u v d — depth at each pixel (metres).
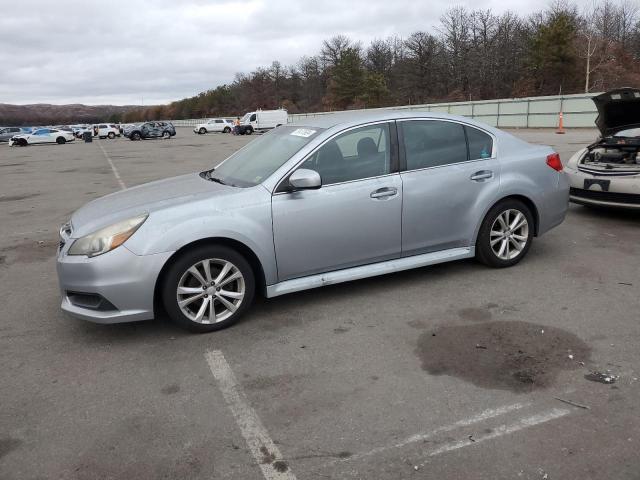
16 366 3.76
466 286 4.91
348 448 2.74
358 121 4.65
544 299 4.55
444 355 3.66
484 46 66.69
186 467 2.65
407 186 4.67
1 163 24.02
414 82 72.00
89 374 3.61
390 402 3.13
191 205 4.07
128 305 3.90
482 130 5.18
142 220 3.94
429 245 4.91
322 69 95.19
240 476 2.57
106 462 2.70
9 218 9.59
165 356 3.82
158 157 23.30
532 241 5.87
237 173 4.76
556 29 54.94
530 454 2.64
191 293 4.07
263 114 48.28
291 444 2.79
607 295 4.60
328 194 4.38
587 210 8.08
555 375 3.35
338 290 4.95
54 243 7.46
